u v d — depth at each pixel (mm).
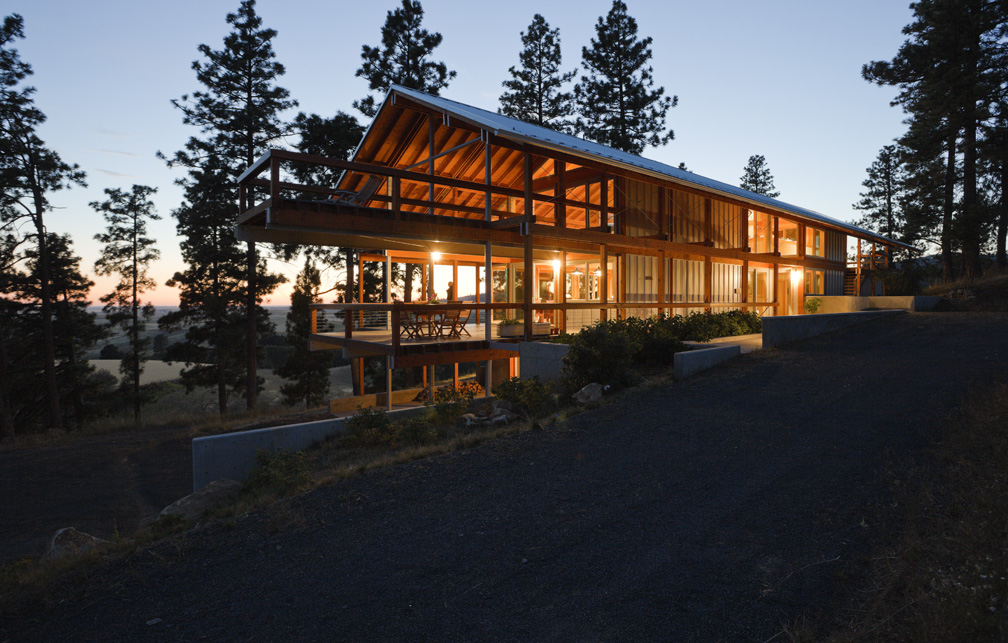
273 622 3859
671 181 16328
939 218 31359
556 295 19391
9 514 8805
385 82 28719
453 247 16531
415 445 8836
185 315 27891
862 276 30062
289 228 11281
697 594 3961
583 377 11055
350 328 15844
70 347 27688
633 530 4996
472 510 5629
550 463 6879
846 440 6836
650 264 18141
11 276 25141
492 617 3814
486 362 15086
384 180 18891
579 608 3877
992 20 24266
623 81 35500
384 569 4539
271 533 5363
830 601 3766
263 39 26406
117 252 30953
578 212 20719
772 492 5570
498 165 18219
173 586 4438
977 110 25016
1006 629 3182
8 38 21047
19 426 27031
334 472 7156
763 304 22109
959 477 5352
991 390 8039
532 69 35344
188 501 7227
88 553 5137
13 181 22234
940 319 15789
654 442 7395
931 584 3729
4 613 4145
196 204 26031
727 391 9703
